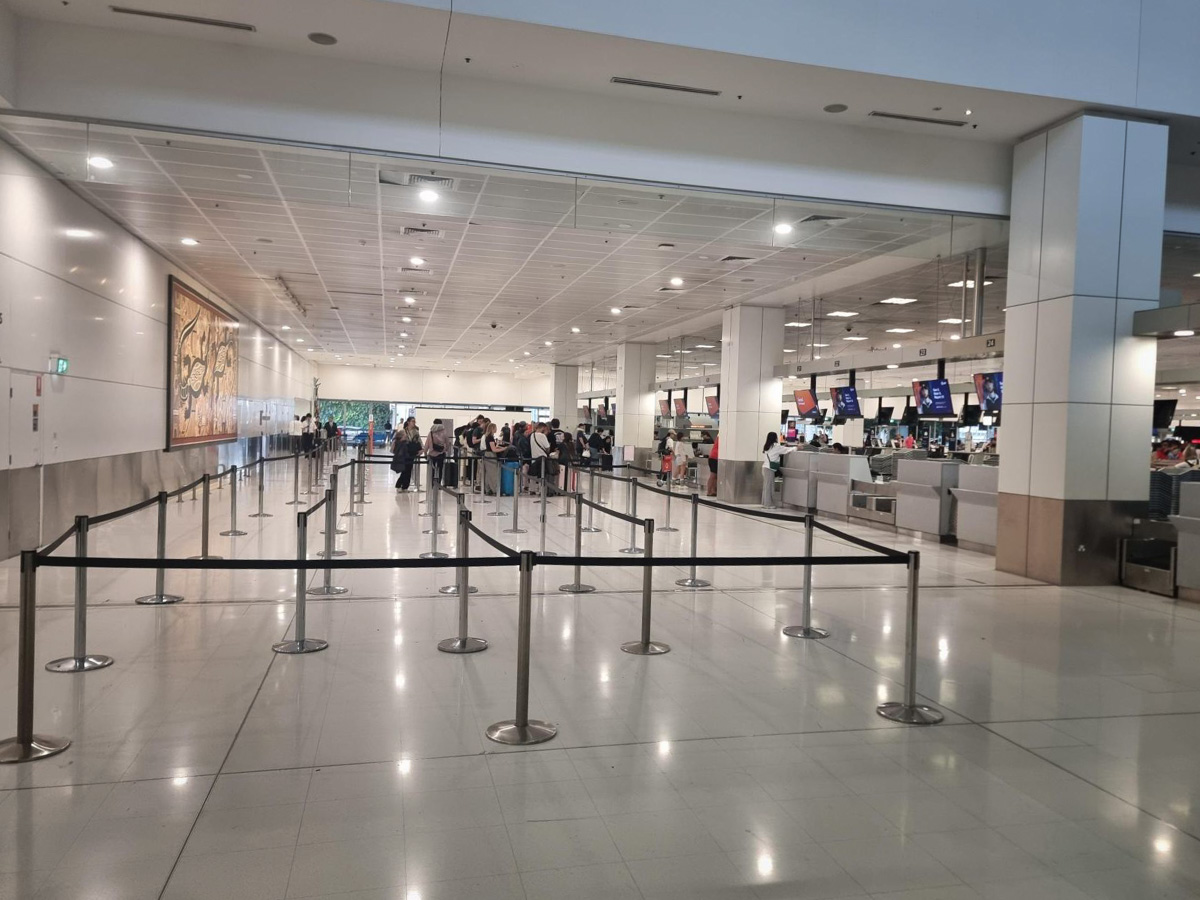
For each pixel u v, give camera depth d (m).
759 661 5.47
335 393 46.22
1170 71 8.38
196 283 16.67
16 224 8.38
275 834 3.05
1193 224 10.32
